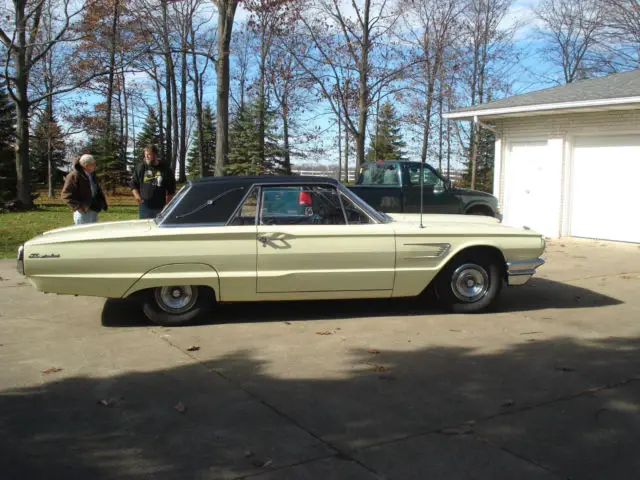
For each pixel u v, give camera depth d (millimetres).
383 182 11969
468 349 5340
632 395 4270
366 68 18422
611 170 11578
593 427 3756
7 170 25500
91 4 20172
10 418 3914
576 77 30500
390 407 4078
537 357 5113
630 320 6285
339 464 3305
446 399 4215
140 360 5070
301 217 6160
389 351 5289
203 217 6004
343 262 6094
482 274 6562
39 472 3225
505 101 13148
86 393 4340
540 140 12680
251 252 5945
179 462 3334
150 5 21484
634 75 13188
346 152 33125
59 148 31719
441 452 3438
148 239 5809
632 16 25750
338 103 19812
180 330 5973
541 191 12750
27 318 6434
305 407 4086
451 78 22406
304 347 5410
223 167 18422
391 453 3428
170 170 8875
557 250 10875
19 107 21359
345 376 4680
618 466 3271
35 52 24812
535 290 7785
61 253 5703
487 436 3639
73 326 6125
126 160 34188
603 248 11055
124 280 5816
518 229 6566
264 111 28531
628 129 11102
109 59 23156
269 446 3521
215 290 5980
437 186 11766
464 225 6570
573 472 3209
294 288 6086
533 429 3732
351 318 6410
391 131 35688
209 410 4035
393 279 6242
